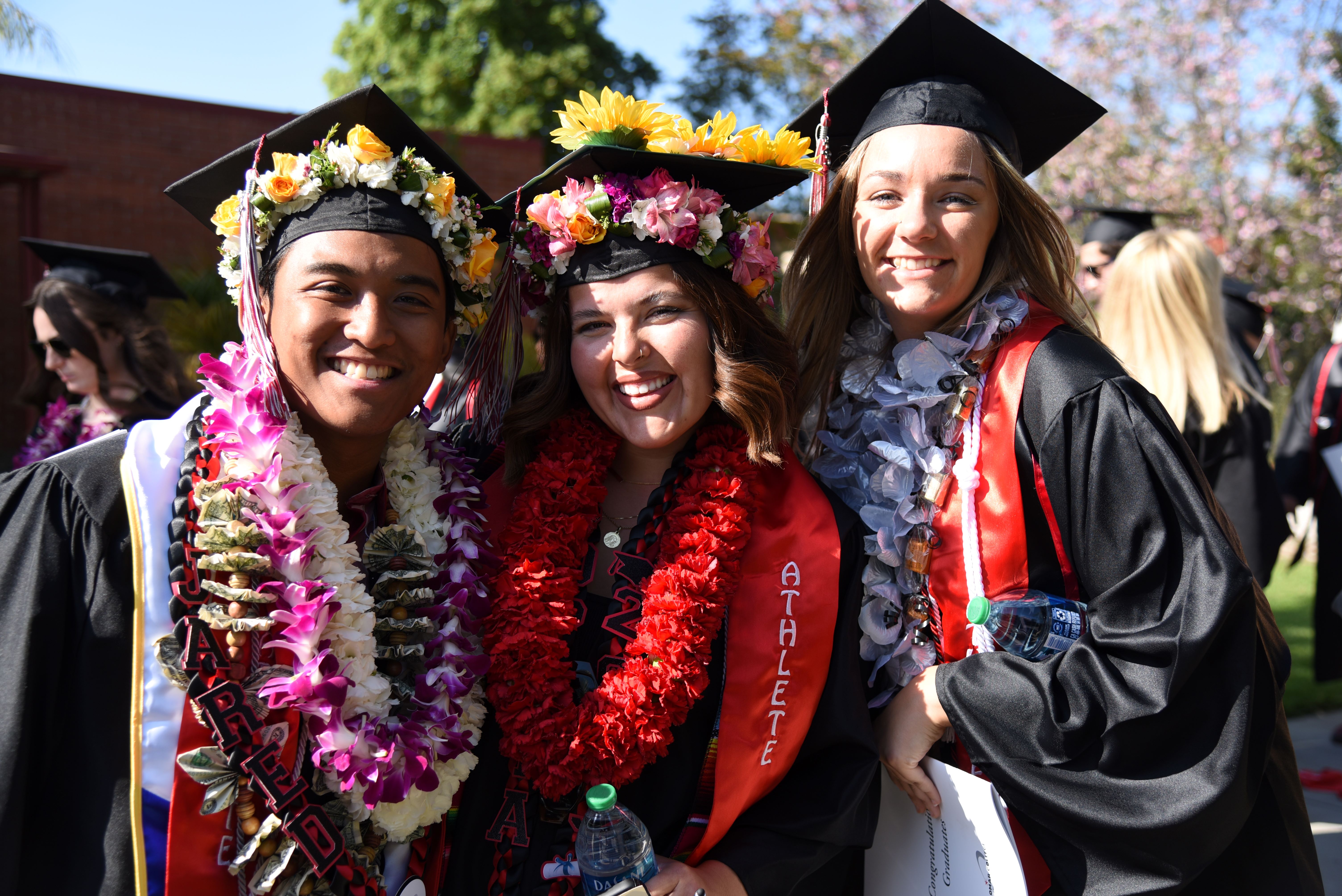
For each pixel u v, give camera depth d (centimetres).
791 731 191
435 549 182
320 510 163
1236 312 500
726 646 192
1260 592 199
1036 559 196
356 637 161
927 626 206
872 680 210
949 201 206
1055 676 184
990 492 197
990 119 212
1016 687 185
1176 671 172
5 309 1148
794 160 204
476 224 181
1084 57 1289
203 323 873
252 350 164
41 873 150
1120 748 176
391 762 162
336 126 169
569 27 1864
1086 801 177
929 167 204
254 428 159
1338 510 478
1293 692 569
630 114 192
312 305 161
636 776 179
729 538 192
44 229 1195
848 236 223
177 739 153
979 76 220
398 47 1920
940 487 203
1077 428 190
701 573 187
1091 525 188
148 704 152
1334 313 1266
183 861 151
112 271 420
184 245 1262
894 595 205
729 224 198
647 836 176
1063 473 191
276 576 159
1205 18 1264
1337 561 480
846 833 190
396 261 163
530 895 179
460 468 194
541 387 206
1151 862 176
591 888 169
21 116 1184
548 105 1841
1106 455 187
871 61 222
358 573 167
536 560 188
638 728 177
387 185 164
